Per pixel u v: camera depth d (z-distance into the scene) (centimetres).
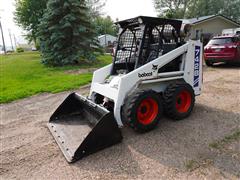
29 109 536
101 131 303
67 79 845
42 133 384
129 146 319
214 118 409
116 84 355
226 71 870
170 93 384
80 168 275
